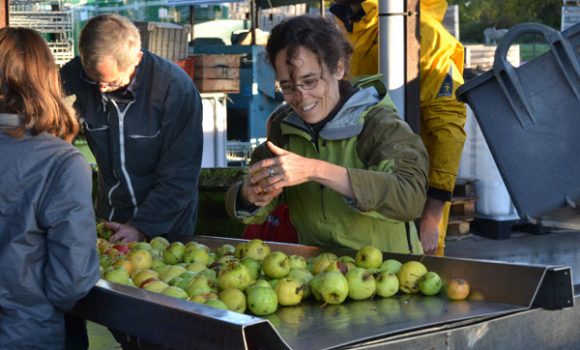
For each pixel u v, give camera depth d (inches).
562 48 101.4
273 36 110.9
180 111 157.9
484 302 93.9
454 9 415.8
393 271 102.5
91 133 161.6
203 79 419.2
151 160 161.0
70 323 112.3
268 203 113.3
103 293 87.5
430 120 161.8
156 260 115.0
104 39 145.1
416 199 105.6
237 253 115.0
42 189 92.0
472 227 334.6
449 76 161.3
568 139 102.7
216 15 590.6
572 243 317.1
